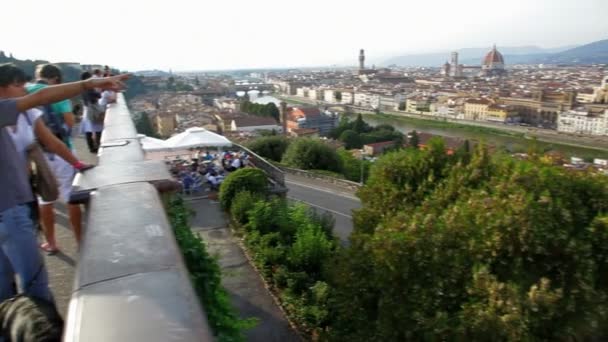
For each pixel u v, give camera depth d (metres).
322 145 37.56
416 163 8.70
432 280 6.65
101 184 3.38
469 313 6.12
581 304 6.19
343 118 133.38
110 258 2.07
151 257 2.09
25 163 3.09
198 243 5.03
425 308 6.66
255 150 41.25
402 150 9.30
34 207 3.07
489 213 6.50
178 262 2.06
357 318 7.76
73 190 3.24
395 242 6.89
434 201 7.78
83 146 11.29
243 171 15.33
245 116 120.94
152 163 4.07
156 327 1.53
